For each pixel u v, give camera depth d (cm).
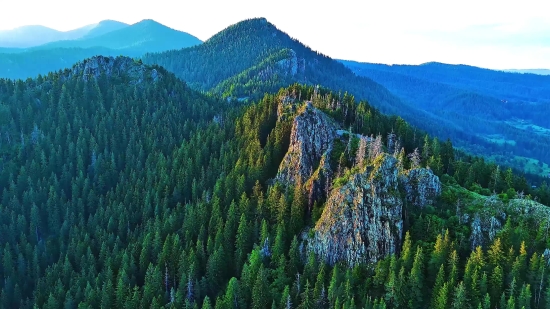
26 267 16838
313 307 11700
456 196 13750
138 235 17288
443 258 11688
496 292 10875
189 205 17388
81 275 15488
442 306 10638
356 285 12119
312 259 12688
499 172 16212
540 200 15138
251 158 18262
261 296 12206
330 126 17775
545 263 11156
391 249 12544
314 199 15112
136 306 13275
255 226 14788
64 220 19350
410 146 18775
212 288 13675
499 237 11912
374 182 13175
